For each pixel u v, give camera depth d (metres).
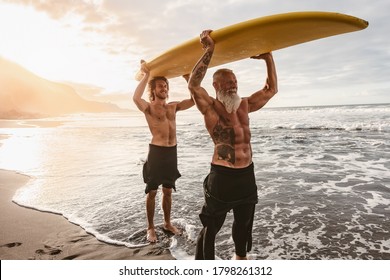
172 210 4.43
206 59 2.28
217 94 2.38
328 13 2.12
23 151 11.41
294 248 3.26
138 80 3.74
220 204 2.33
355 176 6.24
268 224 3.91
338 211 4.29
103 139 15.69
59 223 4.04
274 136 13.97
